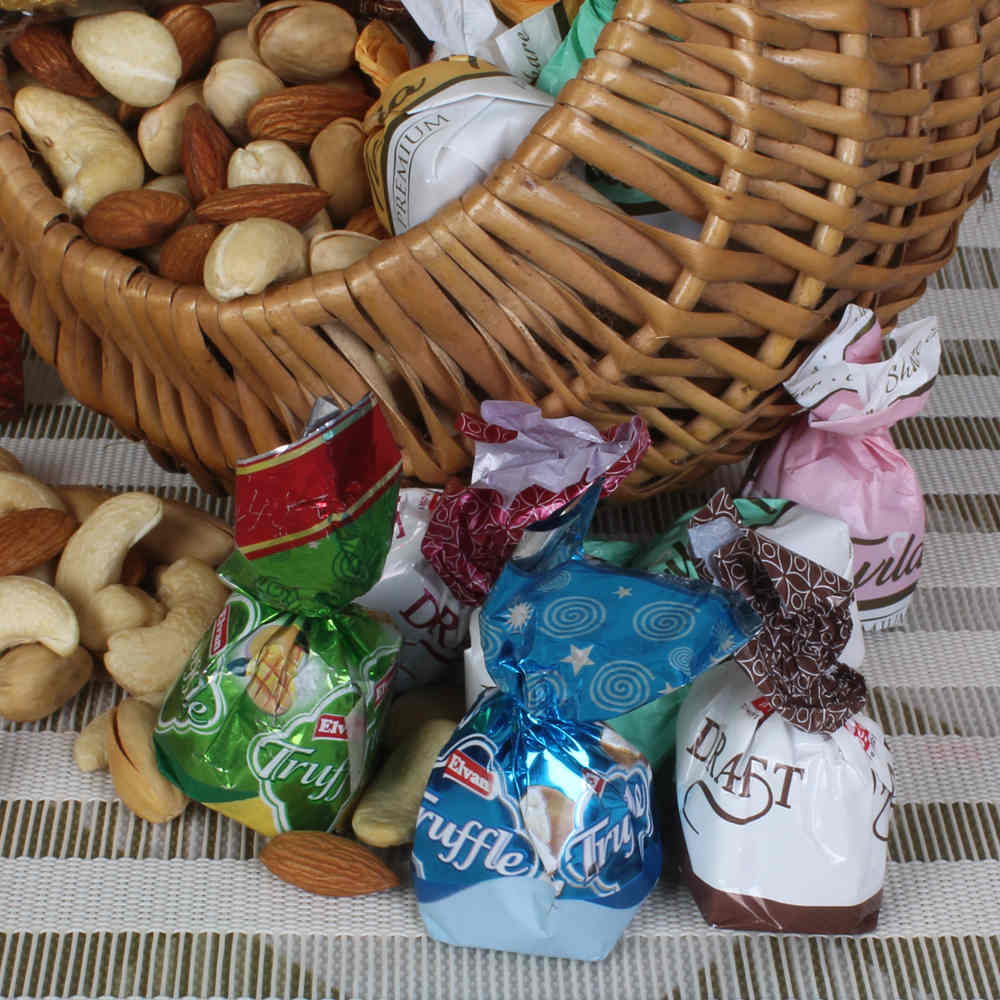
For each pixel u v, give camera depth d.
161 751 0.59
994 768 0.66
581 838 0.54
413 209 0.63
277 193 0.65
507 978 0.56
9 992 0.55
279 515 0.51
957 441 0.84
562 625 0.52
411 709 0.65
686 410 0.65
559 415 0.61
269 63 0.73
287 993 0.55
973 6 0.60
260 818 0.58
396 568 0.64
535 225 0.56
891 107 0.57
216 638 0.57
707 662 0.52
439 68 0.64
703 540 0.55
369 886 0.57
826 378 0.64
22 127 0.70
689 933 0.58
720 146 0.54
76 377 0.68
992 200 0.97
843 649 0.56
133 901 0.59
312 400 0.62
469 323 0.59
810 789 0.55
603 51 0.53
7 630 0.62
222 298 0.59
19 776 0.63
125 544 0.66
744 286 0.58
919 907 0.60
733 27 0.53
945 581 0.76
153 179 0.73
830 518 0.65
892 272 0.64
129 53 0.69
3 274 0.67
